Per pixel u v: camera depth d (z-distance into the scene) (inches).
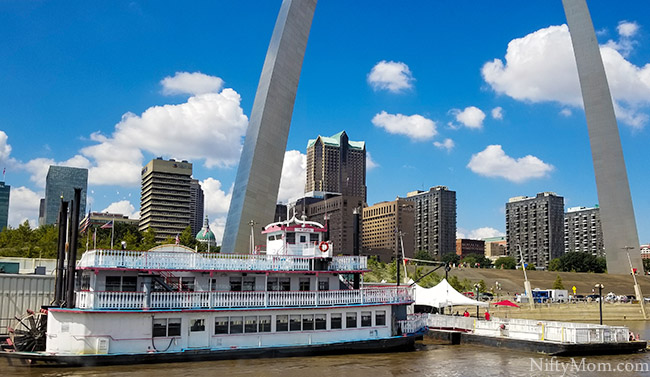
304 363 1593.3
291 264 1740.9
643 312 3585.1
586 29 5487.2
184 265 1590.8
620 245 5472.4
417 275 4434.1
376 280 4451.3
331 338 1731.1
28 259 2372.0
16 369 1421.0
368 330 1814.7
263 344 1627.7
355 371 1521.9
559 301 4025.6
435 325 2396.7
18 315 1905.8
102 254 1504.7
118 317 1461.6
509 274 6013.8
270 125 3786.9
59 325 1444.4
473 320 2265.0
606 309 3538.4
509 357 1838.1
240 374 1424.7
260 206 3681.1
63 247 1599.4
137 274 1561.3
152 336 1492.4
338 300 1747.0
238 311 1595.7
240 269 1662.2
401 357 1782.7
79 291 1534.2
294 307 1664.6
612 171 5492.1
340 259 1822.1
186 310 1528.1
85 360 1422.2
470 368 1636.3
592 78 5482.3
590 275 6127.0
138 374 1382.9
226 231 3794.3
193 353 1525.6
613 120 5477.4
